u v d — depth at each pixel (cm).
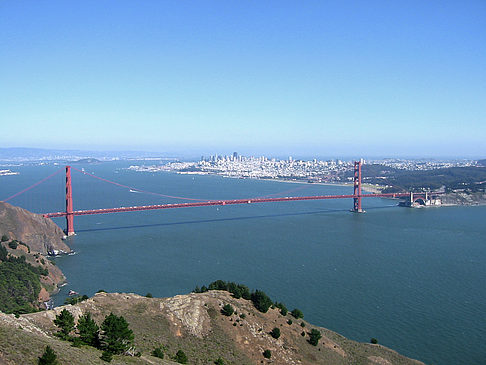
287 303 10662
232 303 8156
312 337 7762
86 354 4338
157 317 7131
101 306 7000
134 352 5222
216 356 6544
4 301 9375
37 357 3669
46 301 10775
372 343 8581
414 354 8356
